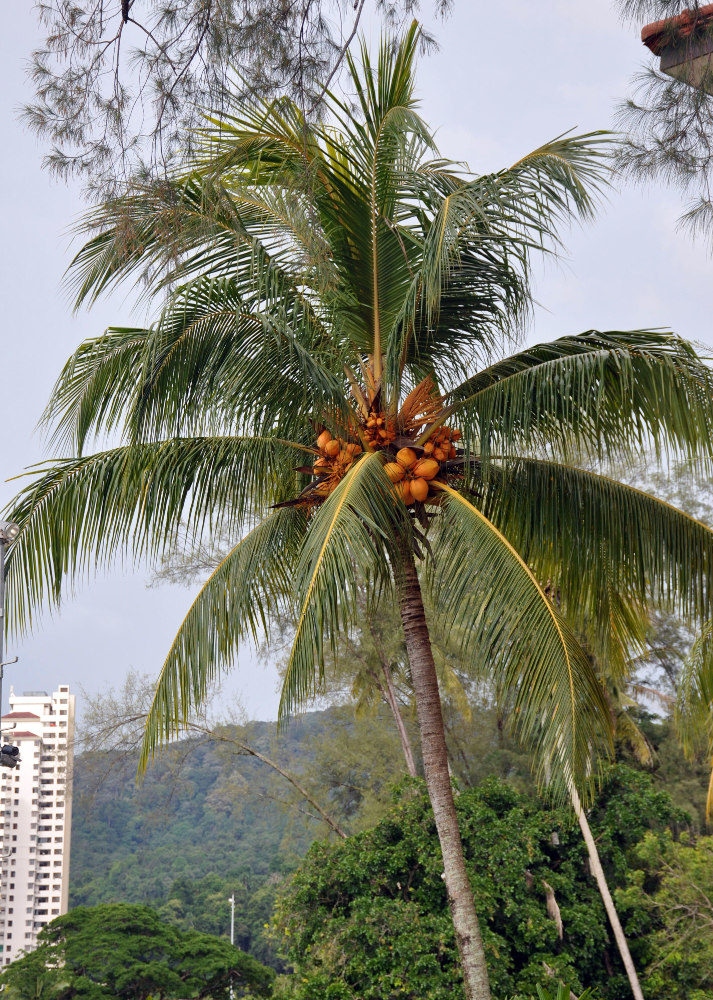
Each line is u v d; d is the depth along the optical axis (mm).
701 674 10906
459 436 9586
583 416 9719
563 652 7945
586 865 20469
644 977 19797
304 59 5539
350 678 23344
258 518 10992
